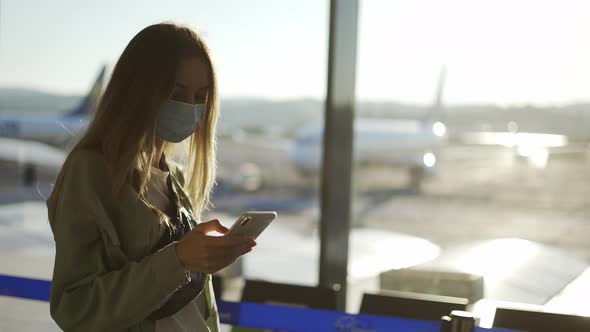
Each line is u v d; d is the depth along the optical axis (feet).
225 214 69.77
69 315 4.04
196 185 4.94
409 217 71.61
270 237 37.63
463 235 61.57
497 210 71.46
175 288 3.98
